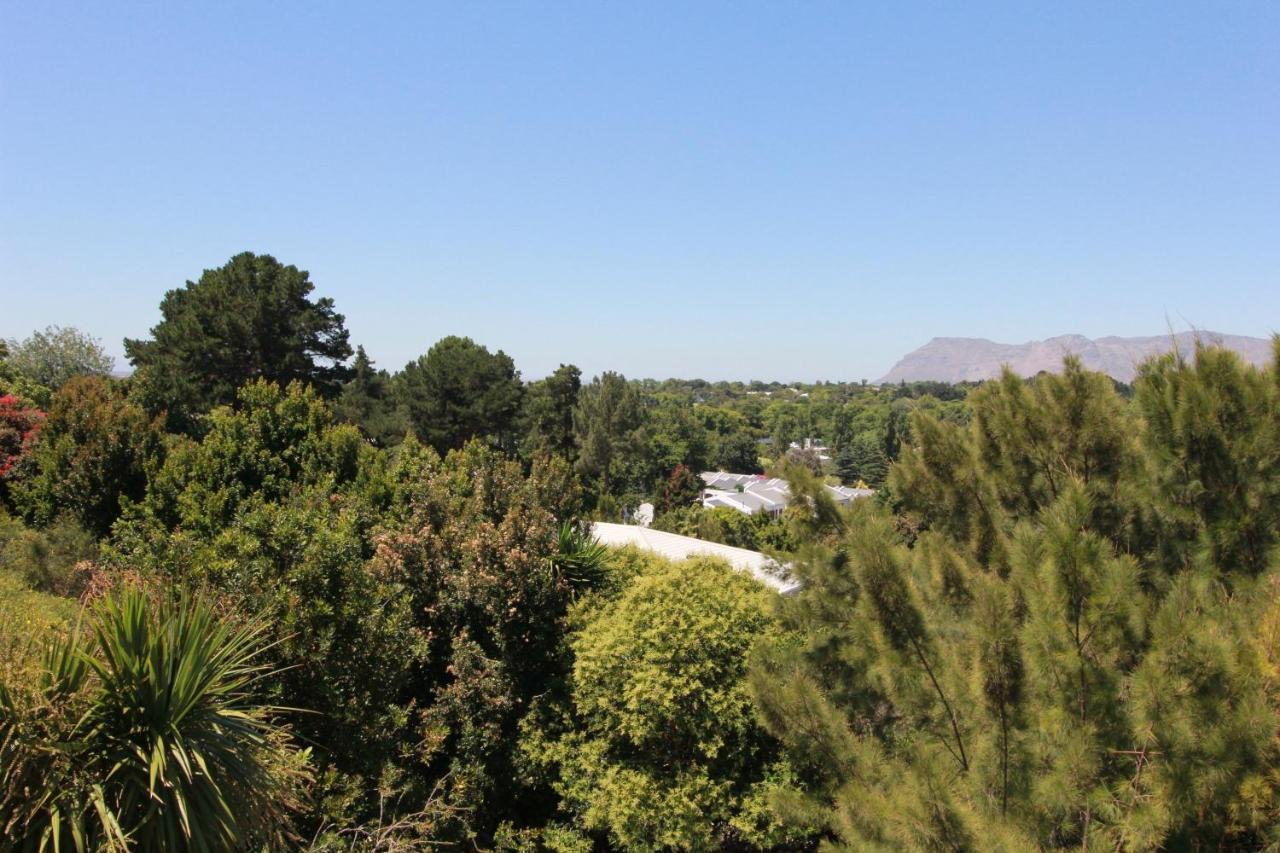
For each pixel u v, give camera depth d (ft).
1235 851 14.71
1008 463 23.15
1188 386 19.03
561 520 40.93
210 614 16.35
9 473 51.83
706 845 24.97
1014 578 17.21
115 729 13.43
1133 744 14.73
